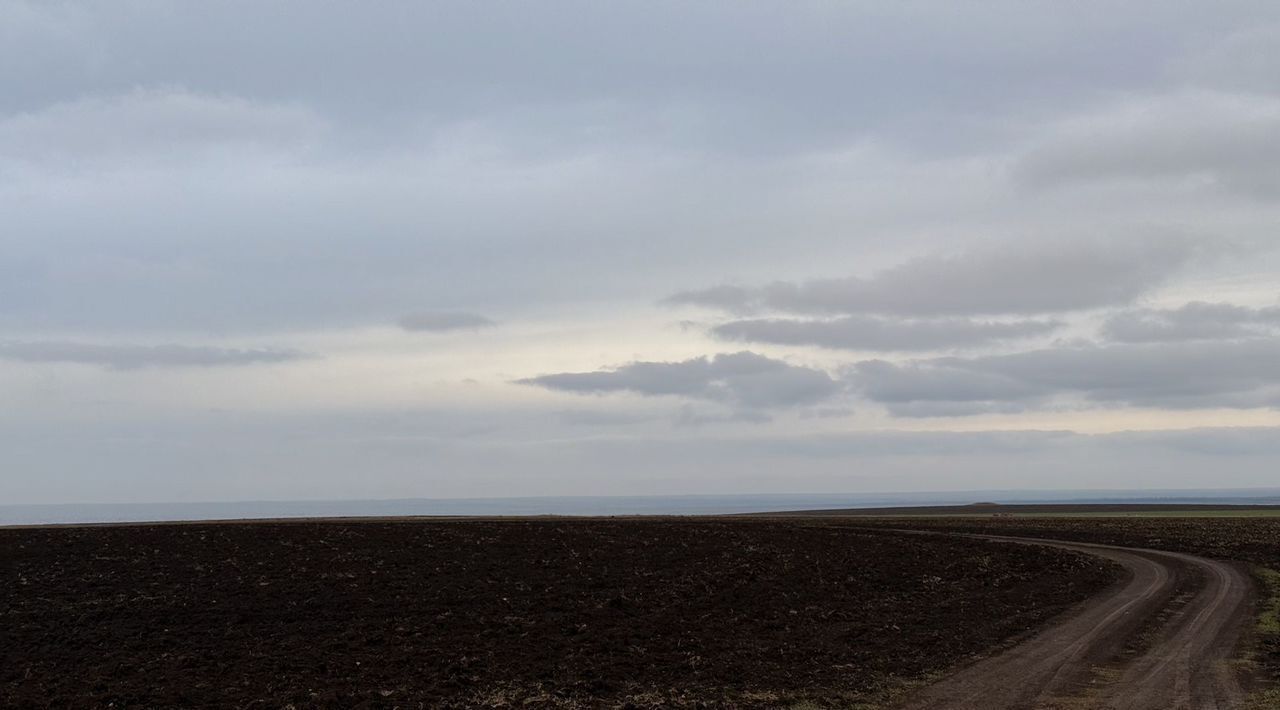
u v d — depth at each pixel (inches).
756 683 1111.6
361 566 1982.0
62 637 1392.7
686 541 2576.3
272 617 1539.1
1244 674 1080.2
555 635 1418.6
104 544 2154.3
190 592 1705.2
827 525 3599.9
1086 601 1702.8
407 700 1040.8
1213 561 2319.1
